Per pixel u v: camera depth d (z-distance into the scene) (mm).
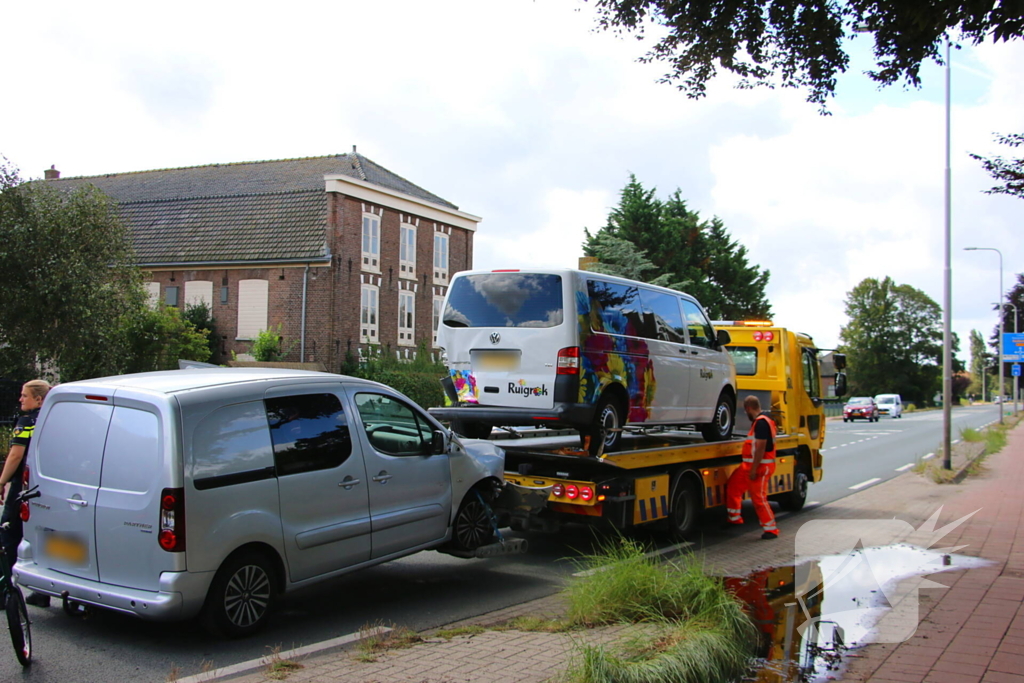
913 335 101062
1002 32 6590
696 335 10805
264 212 32250
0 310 14273
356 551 6379
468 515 7574
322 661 5035
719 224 45219
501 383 8570
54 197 15594
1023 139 8633
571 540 9836
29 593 6805
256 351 29156
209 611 5445
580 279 8602
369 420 6660
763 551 9398
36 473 5891
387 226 33156
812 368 13539
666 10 8188
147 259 31812
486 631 5707
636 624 5617
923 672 5047
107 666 5129
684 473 9820
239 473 5594
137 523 5320
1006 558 8477
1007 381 124000
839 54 7996
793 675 5047
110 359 15859
